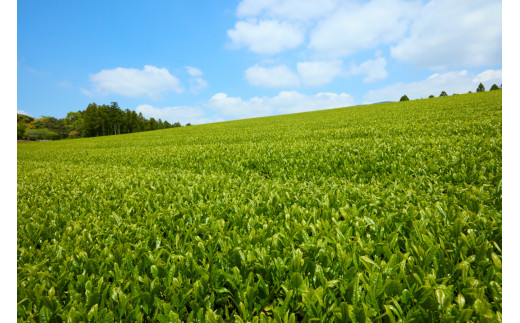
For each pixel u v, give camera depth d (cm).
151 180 624
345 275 192
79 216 393
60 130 12106
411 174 514
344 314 160
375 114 2928
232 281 205
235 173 718
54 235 331
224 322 181
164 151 1401
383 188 427
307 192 416
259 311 198
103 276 223
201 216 348
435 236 247
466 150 604
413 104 3984
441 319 155
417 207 317
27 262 262
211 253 248
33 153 2770
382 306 175
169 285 207
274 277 210
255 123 4228
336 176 587
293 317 163
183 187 512
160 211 381
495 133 796
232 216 337
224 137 2184
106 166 1093
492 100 2606
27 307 190
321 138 1320
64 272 216
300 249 235
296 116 4906
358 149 777
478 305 154
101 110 10175
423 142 773
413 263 206
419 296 174
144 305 191
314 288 199
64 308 188
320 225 283
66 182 705
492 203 322
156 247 272
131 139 3700
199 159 998
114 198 506
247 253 234
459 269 195
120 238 302
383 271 195
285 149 938
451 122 1277
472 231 234
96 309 175
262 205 366
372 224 271
